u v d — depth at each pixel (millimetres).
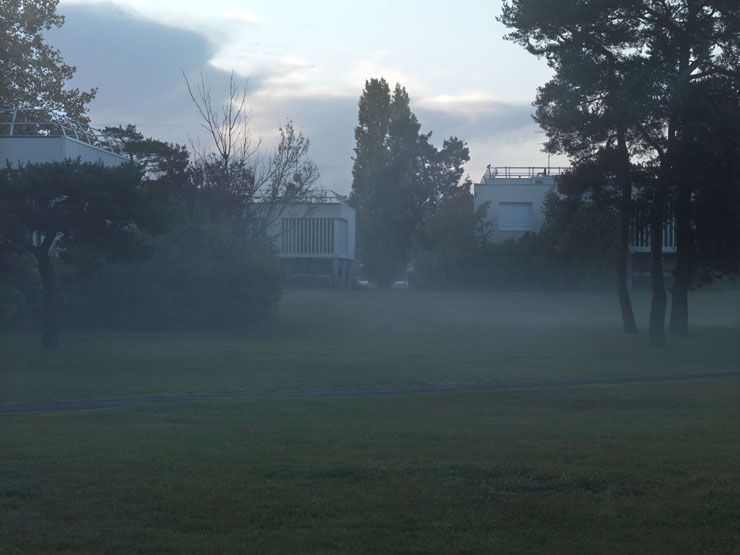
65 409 15758
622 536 7582
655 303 31219
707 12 32906
